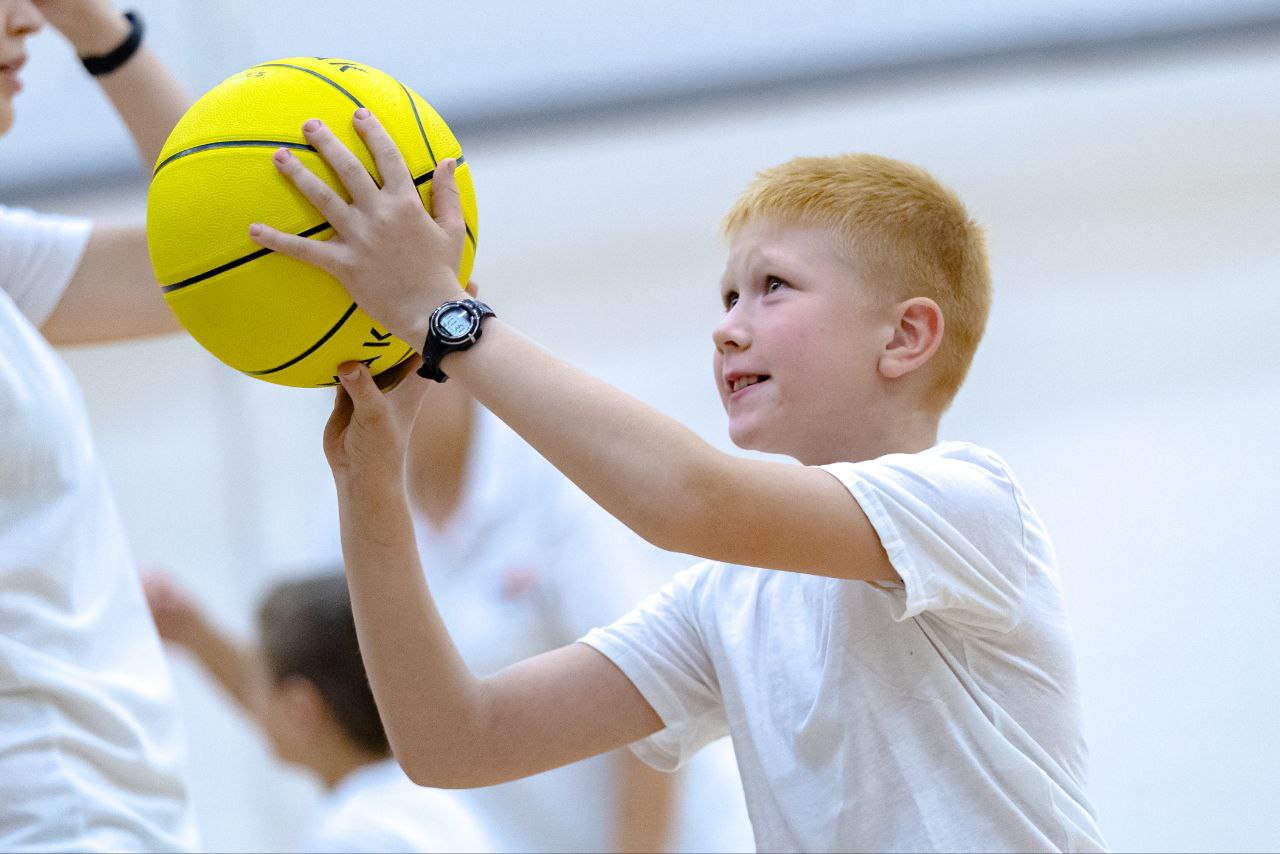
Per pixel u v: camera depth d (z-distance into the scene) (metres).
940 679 6.49
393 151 6.05
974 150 22.16
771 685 6.84
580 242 21.64
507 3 21.23
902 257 7.12
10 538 7.18
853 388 6.99
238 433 20.20
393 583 6.87
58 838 6.98
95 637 7.45
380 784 9.36
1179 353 19.19
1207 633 15.59
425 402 10.63
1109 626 15.88
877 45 22.09
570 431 5.80
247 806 16.77
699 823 11.08
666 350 19.89
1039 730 6.64
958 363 7.39
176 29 19.94
